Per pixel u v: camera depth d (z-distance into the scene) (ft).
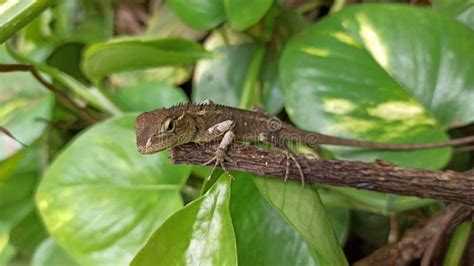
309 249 1.59
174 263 1.52
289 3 2.06
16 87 1.94
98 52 1.79
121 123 1.76
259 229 1.61
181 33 2.08
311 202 1.56
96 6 2.24
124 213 1.69
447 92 1.70
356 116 1.69
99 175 1.73
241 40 2.00
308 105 1.71
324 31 1.77
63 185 1.73
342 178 1.55
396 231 1.75
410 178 1.53
